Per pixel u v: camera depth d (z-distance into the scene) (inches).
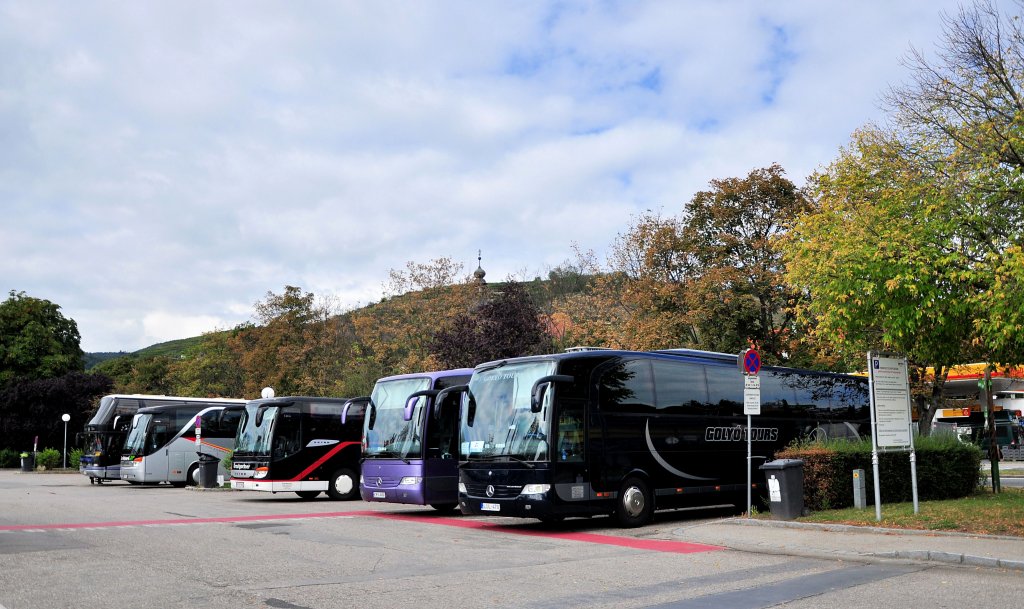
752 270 1245.1
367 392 1818.4
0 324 2743.6
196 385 2482.8
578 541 555.2
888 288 554.3
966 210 567.5
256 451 1029.8
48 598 346.9
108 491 1245.7
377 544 536.1
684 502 712.4
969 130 610.5
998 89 608.7
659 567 427.2
